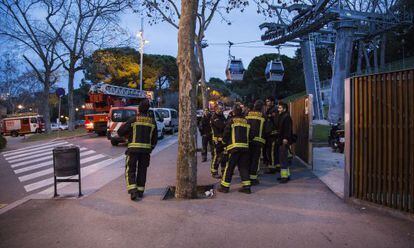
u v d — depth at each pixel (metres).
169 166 11.95
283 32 26.23
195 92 7.93
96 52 33.03
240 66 24.58
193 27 7.88
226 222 5.99
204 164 12.35
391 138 6.07
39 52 31.33
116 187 8.80
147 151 7.71
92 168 12.31
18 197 8.92
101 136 26.52
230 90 89.38
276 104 10.95
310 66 29.83
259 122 8.73
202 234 5.48
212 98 59.81
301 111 12.35
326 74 69.81
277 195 7.68
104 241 5.31
